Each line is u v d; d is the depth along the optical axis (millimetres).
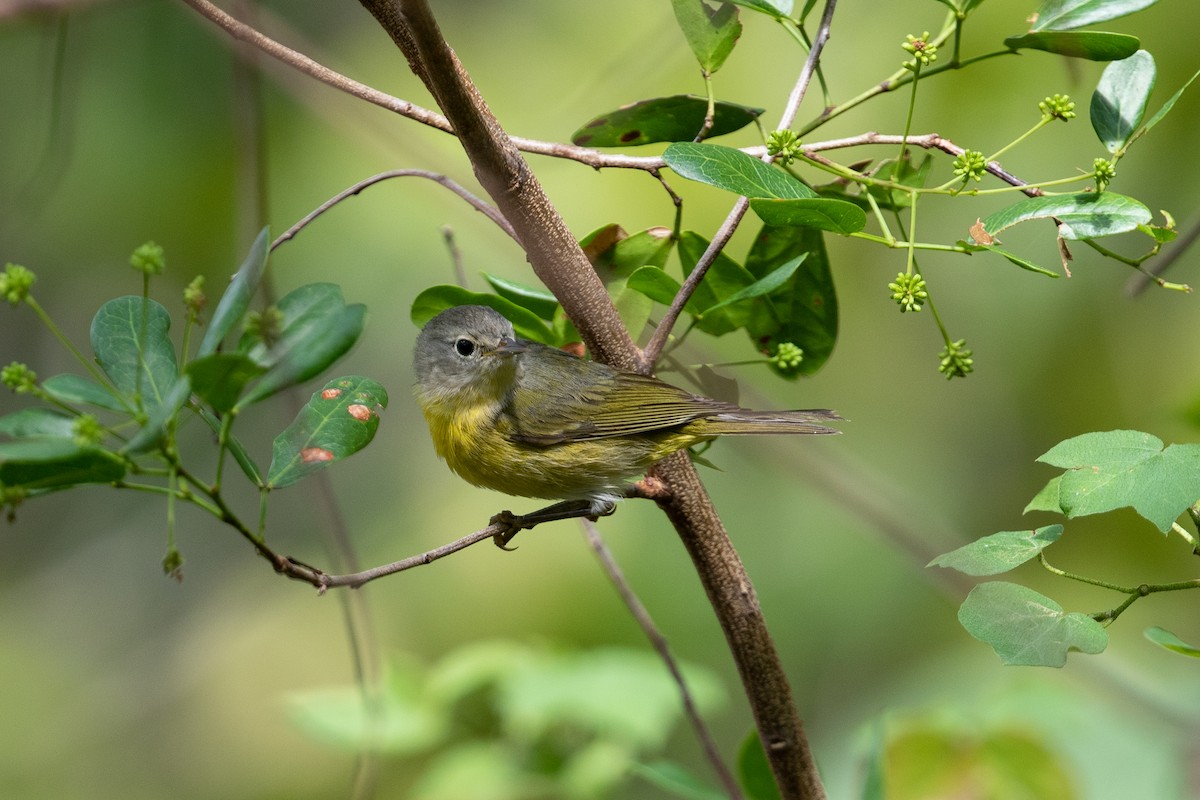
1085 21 6035
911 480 12773
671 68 12477
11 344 14750
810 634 12422
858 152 11961
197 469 14680
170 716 14086
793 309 7414
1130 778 8602
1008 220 5727
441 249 13156
